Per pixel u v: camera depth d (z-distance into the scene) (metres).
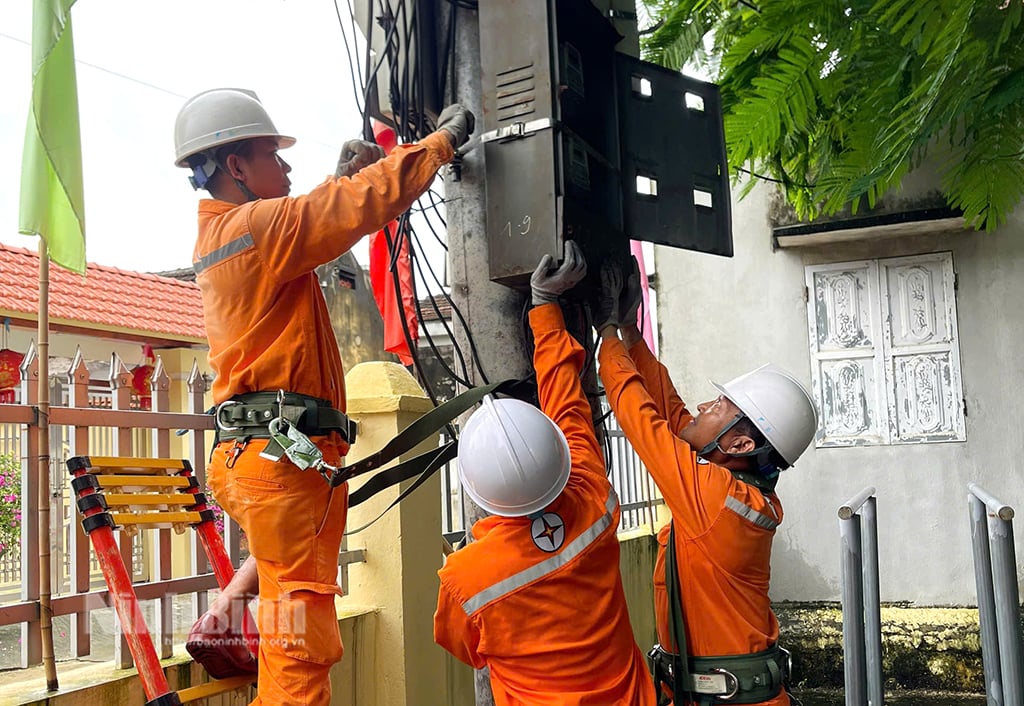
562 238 2.75
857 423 8.03
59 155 3.25
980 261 7.83
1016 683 3.14
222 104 2.92
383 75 3.35
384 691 4.43
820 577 8.00
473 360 3.19
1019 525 7.62
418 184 2.79
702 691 2.84
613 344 3.07
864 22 4.20
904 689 7.70
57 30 3.25
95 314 11.16
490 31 2.88
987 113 3.71
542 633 2.57
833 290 8.16
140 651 2.95
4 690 3.01
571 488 2.67
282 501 2.71
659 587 3.08
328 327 2.99
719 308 8.41
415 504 4.65
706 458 3.08
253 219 2.74
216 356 2.83
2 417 3.21
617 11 3.67
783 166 5.97
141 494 3.28
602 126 3.18
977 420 7.78
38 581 3.28
